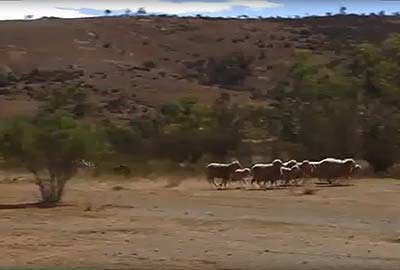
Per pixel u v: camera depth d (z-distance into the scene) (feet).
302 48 425.69
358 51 186.19
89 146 106.32
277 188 123.85
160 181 144.36
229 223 77.46
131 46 419.33
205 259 56.18
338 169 132.05
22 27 417.49
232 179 130.00
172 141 190.19
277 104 189.98
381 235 68.74
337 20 477.36
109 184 137.08
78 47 397.60
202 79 383.65
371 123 165.78
